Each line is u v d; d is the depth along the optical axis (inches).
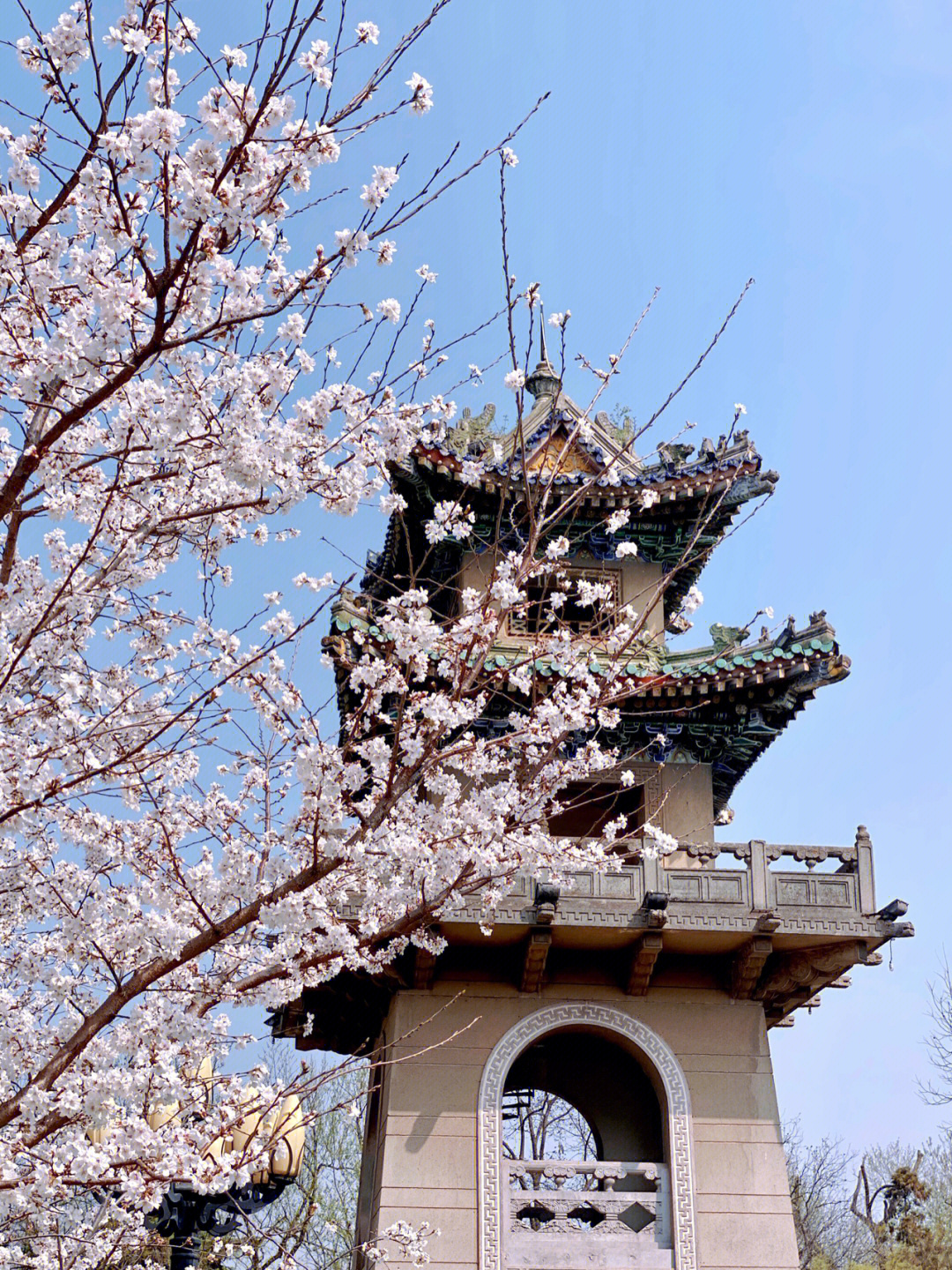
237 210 349.7
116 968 414.0
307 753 394.3
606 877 872.9
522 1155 1429.6
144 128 335.6
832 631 918.4
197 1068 454.3
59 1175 362.3
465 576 1024.9
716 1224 839.1
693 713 964.0
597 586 498.6
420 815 452.1
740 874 882.1
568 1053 1011.3
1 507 381.1
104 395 364.2
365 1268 872.9
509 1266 819.4
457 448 1023.0
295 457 397.4
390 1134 844.6
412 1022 878.4
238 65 355.9
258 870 416.8
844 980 1002.1
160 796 463.2
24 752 419.8
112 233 358.9
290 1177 614.5
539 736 442.9
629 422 1072.8
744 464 1012.5
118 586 453.7
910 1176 1849.2
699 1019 895.7
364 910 482.0
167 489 451.5
